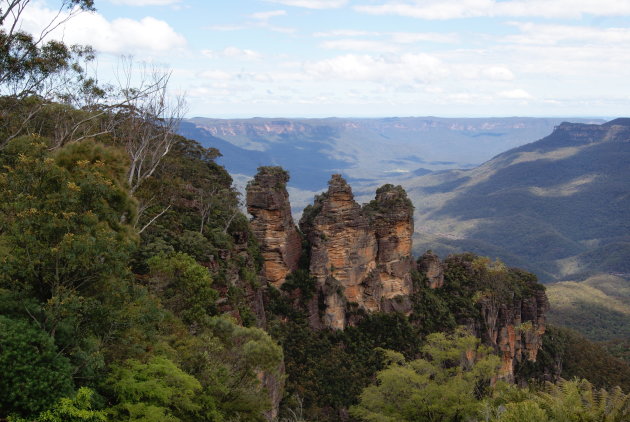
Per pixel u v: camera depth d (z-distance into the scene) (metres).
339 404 58.00
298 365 60.38
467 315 82.44
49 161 22.03
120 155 30.31
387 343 68.88
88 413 19.02
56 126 43.62
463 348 43.59
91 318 22.20
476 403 36.75
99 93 44.97
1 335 18.44
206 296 36.34
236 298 48.22
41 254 20.64
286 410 52.25
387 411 39.78
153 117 49.88
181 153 75.62
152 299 29.67
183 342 30.62
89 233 21.41
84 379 21.64
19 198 21.12
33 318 20.34
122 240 23.25
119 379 22.83
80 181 23.05
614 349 130.12
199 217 54.31
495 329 86.81
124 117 49.72
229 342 34.84
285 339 61.22
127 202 26.89
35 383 18.27
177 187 54.97
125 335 24.39
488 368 40.50
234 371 32.75
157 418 21.41
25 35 35.69
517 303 91.88
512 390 33.09
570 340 107.38
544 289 97.19
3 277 20.42
